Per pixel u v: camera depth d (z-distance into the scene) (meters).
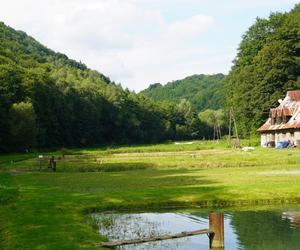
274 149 73.94
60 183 36.75
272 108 95.62
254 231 19.70
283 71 101.69
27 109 107.19
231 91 122.19
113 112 172.38
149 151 88.00
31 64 177.62
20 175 45.19
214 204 26.19
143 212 24.69
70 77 174.50
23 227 18.88
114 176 42.12
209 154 65.31
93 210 24.80
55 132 136.12
